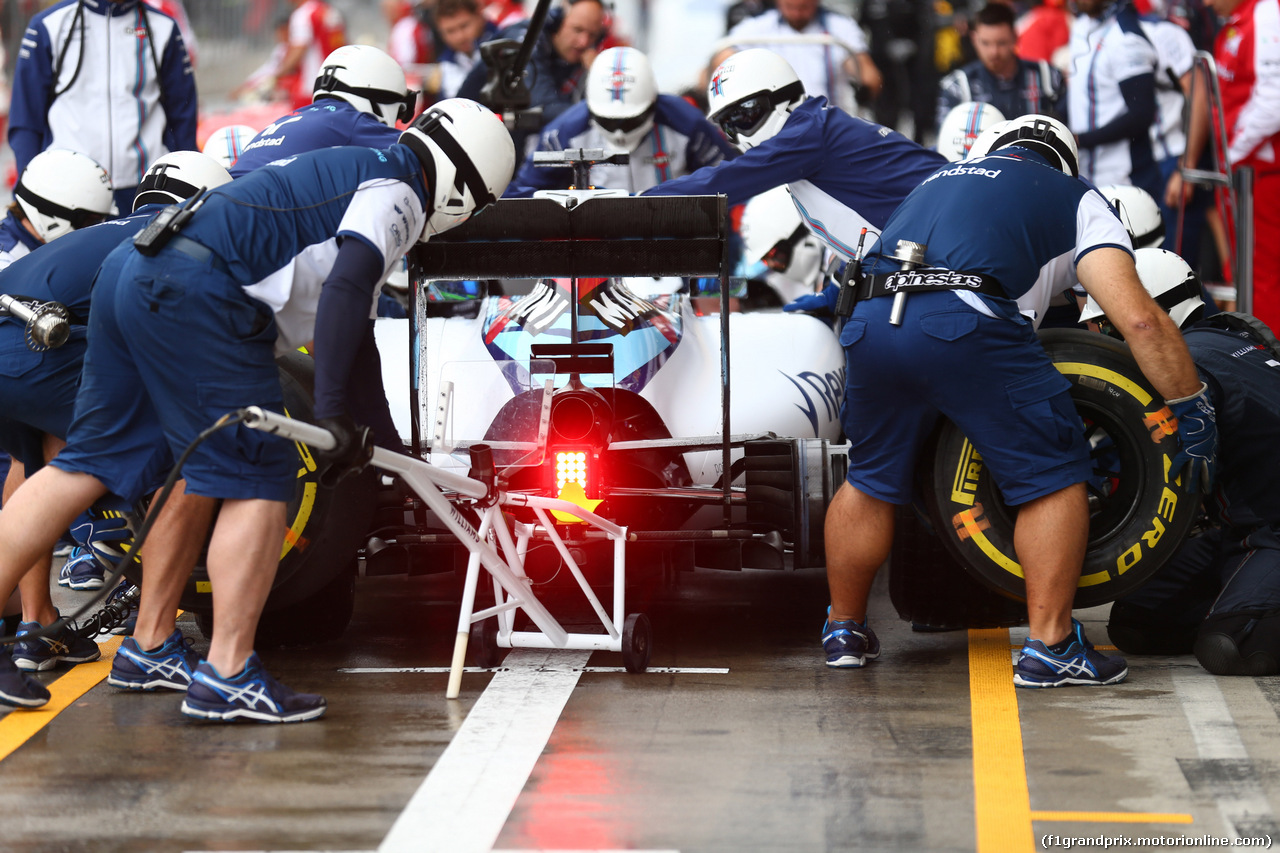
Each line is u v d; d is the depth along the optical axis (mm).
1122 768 13117
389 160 14828
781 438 17750
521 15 38250
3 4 53625
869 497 16844
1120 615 17859
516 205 16844
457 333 19453
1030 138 16891
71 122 27688
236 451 14477
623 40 46312
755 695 15734
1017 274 15820
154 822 11875
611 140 26547
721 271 17078
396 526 17578
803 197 21094
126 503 15414
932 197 16266
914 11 41875
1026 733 14227
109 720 14883
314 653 17984
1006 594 16766
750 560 17531
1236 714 14859
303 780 12898
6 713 15148
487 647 16953
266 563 14711
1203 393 16000
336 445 13641
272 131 19641
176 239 14375
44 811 12141
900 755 13531
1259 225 32375
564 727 14516
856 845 11359
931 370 15719
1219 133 30562
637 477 18422
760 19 38281
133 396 15125
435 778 12938
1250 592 16672
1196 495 16219
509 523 16875
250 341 14477
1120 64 33688
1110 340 16562
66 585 22422
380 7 56875
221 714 14531
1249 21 32031
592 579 18297
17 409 16328
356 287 14195
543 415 17016
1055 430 15672
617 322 18859
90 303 15867
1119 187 22859
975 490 16500
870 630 17406
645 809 12148
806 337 19719
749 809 12133
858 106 37219
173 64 28469
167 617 16062
